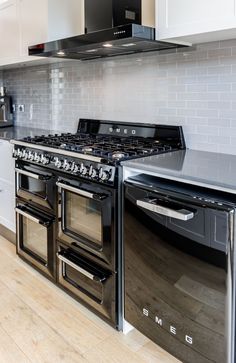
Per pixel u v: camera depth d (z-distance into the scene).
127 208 1.83
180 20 1.84
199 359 1.58
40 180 2.43
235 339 1.48
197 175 1.56
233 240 1.40
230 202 1.43
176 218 1.52
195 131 2.26
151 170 1.71
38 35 2.88
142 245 1.77
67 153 2.14
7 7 3.29
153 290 1.75
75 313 2.19
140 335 2.00
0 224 3.39
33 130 3.59
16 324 2.07
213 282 1.46
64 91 3.30
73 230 2.24
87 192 2.02
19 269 2.72
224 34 1.81
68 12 2.86
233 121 2.06
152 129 2.50
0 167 3.16
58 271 2.40
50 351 1.86
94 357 1.82
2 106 4.07
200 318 1.54
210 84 2.14
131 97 2.65
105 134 2.86
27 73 3.83
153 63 2.45
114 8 2.26
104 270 2.03
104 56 2.75
